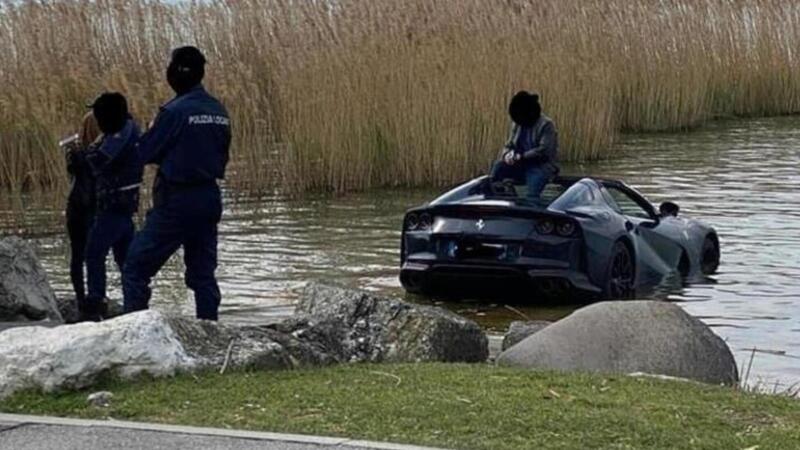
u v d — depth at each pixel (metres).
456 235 43.09
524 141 47.44
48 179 61.41
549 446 22.30
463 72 73.56
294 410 24.28
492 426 23.28
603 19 96.19
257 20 75.12
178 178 31.89
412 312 32.12
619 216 45.28
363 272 47.81
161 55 73.56
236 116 68.06
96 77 67.25
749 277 47.12
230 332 28.33
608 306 31.36
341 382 26.48
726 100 110.94
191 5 75.75
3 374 25.52
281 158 68.69
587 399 25.22
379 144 71.12
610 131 84.12
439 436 22.77
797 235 55.47
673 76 101.19
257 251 52.09
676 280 46.94
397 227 58.31
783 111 113.69
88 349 25.84
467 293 44.03
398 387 26.09
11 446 22.45
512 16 82.94
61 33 68.38
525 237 42.66
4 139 61.41
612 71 96.00
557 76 81.50
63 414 24.47
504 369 28.39
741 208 62.88
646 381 27.30
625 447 22.33
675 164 80.94
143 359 26.14
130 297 32.34
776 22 113.25
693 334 30.77
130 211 37.34
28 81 64.75
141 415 24.16
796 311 41.34
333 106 69.62
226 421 23.70
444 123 71.81
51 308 37.25
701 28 103.62
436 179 71.94
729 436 23.08
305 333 30.33
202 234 32.56
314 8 74.25
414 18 76.00
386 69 71.69
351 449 22.06
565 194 44.47
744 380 32.25
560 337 30.86
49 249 53.16
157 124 31.88
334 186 69.62
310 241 54.53
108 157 36.72
